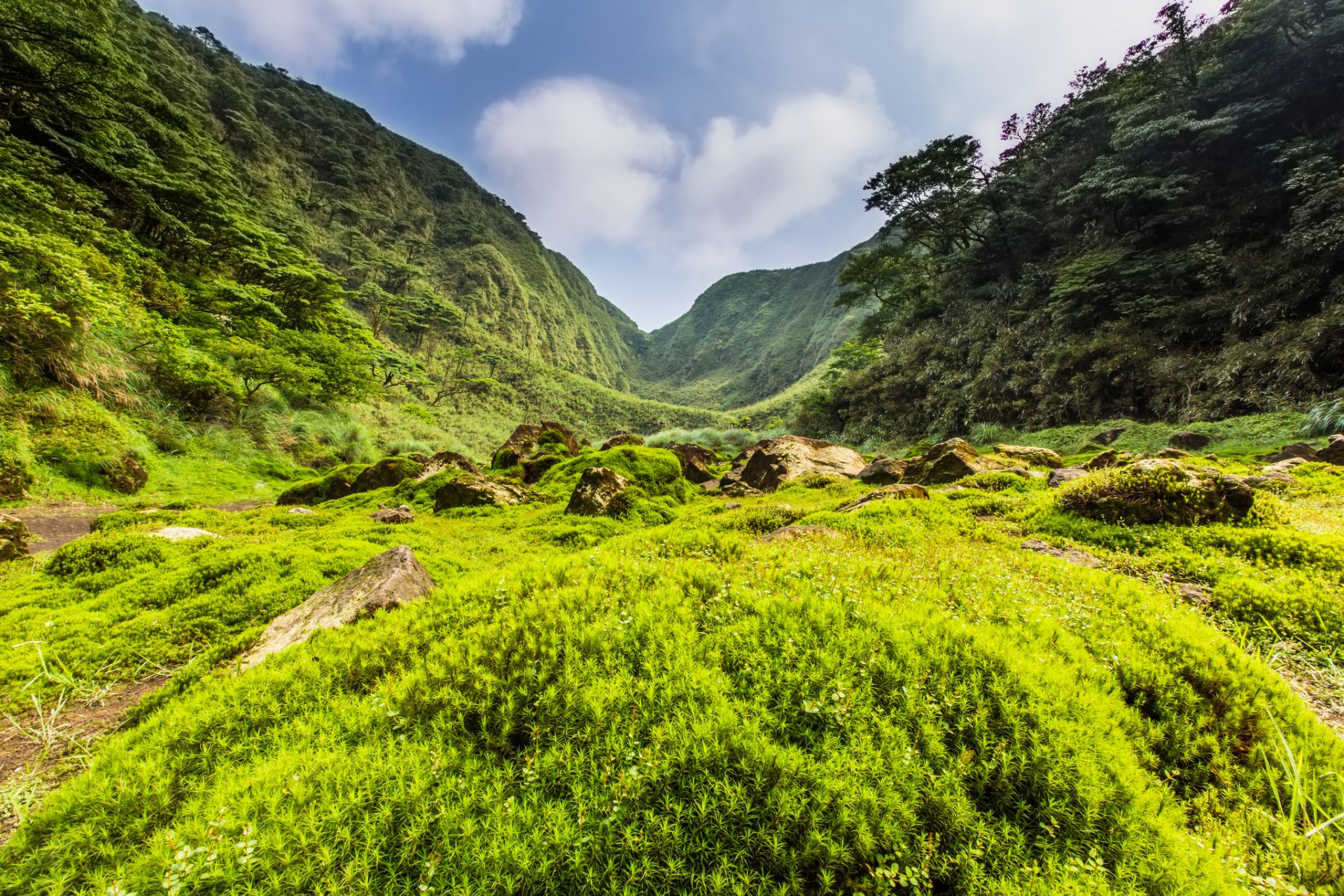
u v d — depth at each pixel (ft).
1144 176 106.11
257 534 40.93
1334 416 64.28
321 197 315.58
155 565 28.91
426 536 40.29
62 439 57.57
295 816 8.93
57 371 62.90
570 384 324.19
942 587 19.67
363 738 10.97
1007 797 9.83
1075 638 15.35
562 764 10.21
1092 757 10.19
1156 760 11.63
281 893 7.88
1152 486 29.86
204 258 130.11
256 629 19.51
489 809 9.37
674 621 14.58
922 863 8.57
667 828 8.84
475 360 282.56
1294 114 95.86
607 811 9.20
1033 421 110.73
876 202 167.53
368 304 270.26
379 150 423.23
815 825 8.86
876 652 12.92
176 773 10.50
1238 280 90.27
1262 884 8.83
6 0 76.07
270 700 12.41
